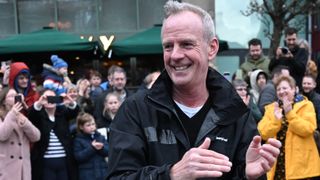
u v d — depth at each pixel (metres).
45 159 4.29
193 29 1.60
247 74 6.03
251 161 1.59
